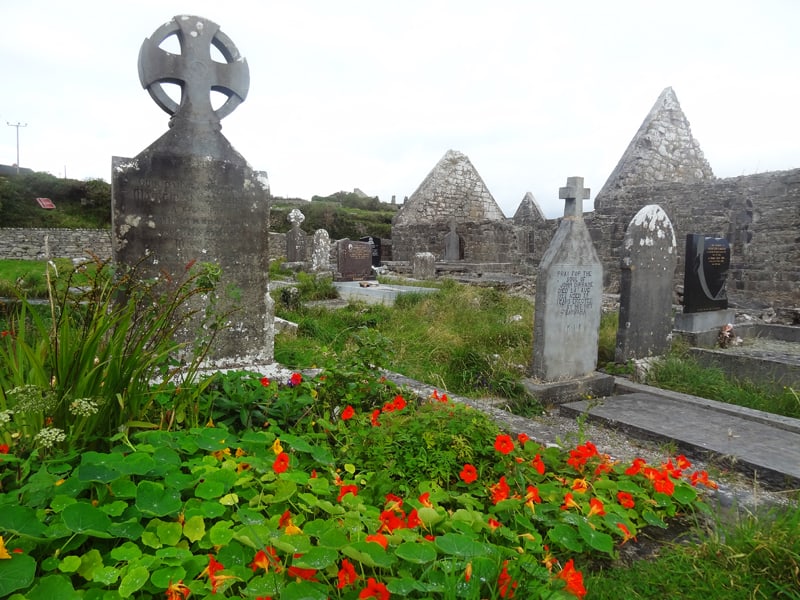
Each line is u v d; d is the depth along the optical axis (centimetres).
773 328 799
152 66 434
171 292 415
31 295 927
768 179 1183
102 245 2536
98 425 255
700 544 243
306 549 171
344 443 304
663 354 651
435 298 1036
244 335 477
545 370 529
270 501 209
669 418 457
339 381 370
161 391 287
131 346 297
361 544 173
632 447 418
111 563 178
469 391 530
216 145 457
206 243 452
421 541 187
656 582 219
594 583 212
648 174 1608
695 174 1683
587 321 557
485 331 735
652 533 261
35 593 150
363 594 155
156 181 430
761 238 1196
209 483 209
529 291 1405
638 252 604
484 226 2125
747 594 209
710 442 398
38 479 193
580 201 544
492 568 177
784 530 234
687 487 278
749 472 360
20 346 257
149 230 429
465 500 232
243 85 474
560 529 222
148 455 219
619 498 258
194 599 165
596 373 571
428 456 274
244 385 353
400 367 576
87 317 267
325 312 948
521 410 489
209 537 185
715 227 1296
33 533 167
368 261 1662
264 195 483
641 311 619
